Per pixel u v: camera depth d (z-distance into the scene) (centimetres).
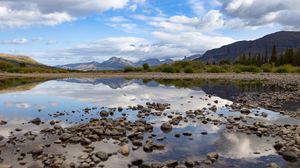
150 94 2547
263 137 1061
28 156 848
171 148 933
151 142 970
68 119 1420
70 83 4084
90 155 849
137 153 882
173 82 4081
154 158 838
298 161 810
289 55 12675
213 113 1576
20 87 3347
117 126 1203
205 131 1156
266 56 14838
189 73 6750
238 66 7544
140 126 1220
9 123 1316
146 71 7675
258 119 1398
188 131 1137
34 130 1171
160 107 1742
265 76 5222
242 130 1159
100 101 2105
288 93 2441
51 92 2767
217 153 861
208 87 3206
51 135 1087
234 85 3447
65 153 875
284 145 931
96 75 6644
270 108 1739
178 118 1405
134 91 2828
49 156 835
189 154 873
